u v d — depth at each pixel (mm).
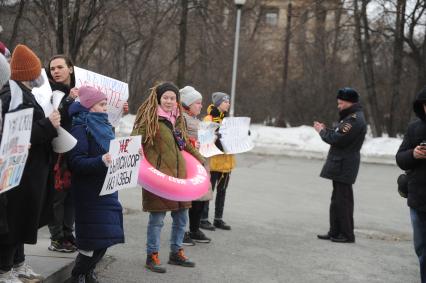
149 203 5723
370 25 25641
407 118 28812
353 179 7777
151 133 5730
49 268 5105
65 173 5254
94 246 4684
